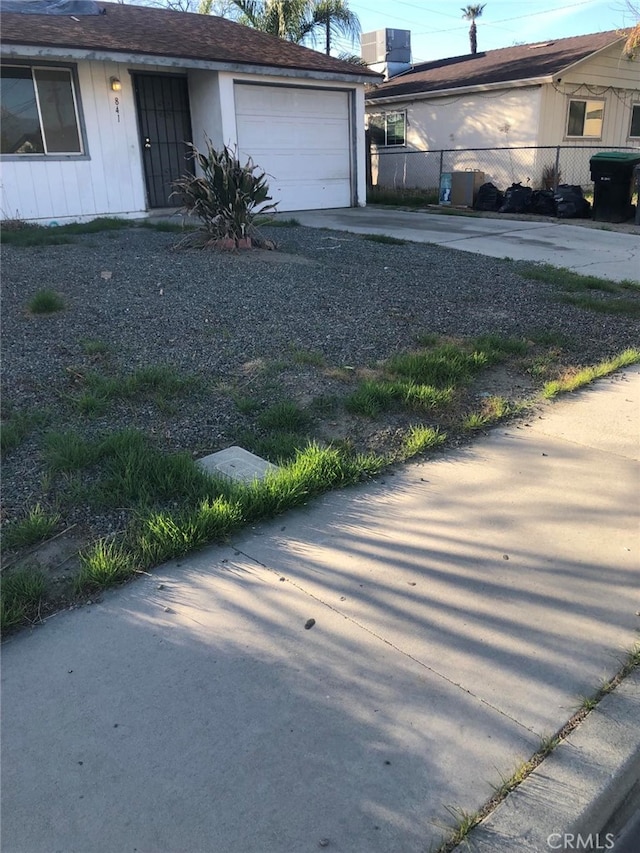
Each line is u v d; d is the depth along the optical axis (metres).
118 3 17.50
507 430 4.49
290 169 16.48
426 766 2.06
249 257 9.22
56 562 3.01
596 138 20.38
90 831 1.86
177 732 2.18
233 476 3.68
